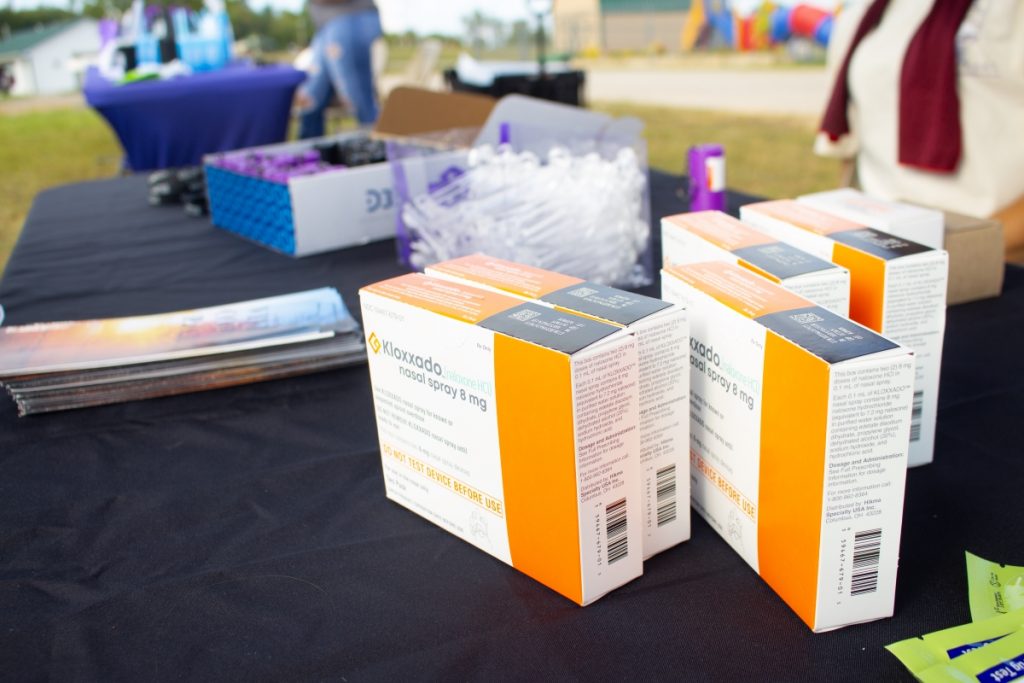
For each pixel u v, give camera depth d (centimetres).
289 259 163
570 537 61
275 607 65
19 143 824
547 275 73
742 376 63
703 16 1560
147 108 288
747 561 67
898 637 58
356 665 58
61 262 166
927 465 82
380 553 72
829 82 219
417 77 512
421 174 150
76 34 2378
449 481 71
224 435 96
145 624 64
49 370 99
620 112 814
